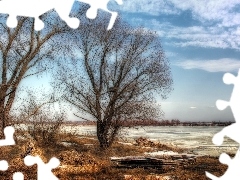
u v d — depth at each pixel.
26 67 25.41
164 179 14.99
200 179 15.61
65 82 27.61
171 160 19.25
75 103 28.53
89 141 33.53
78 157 18.20
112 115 28.77
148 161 18.70
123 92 28.48
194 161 21.09
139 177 15.13
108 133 28.77
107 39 28.94
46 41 26.00
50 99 26.44
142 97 28.59
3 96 24.12
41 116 26.55
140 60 29.27
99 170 16.89
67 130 32.25
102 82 29.39
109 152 26.36
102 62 29.53
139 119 28.58
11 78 25.53
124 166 18.34
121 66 29.23
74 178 14.82
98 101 28.97
